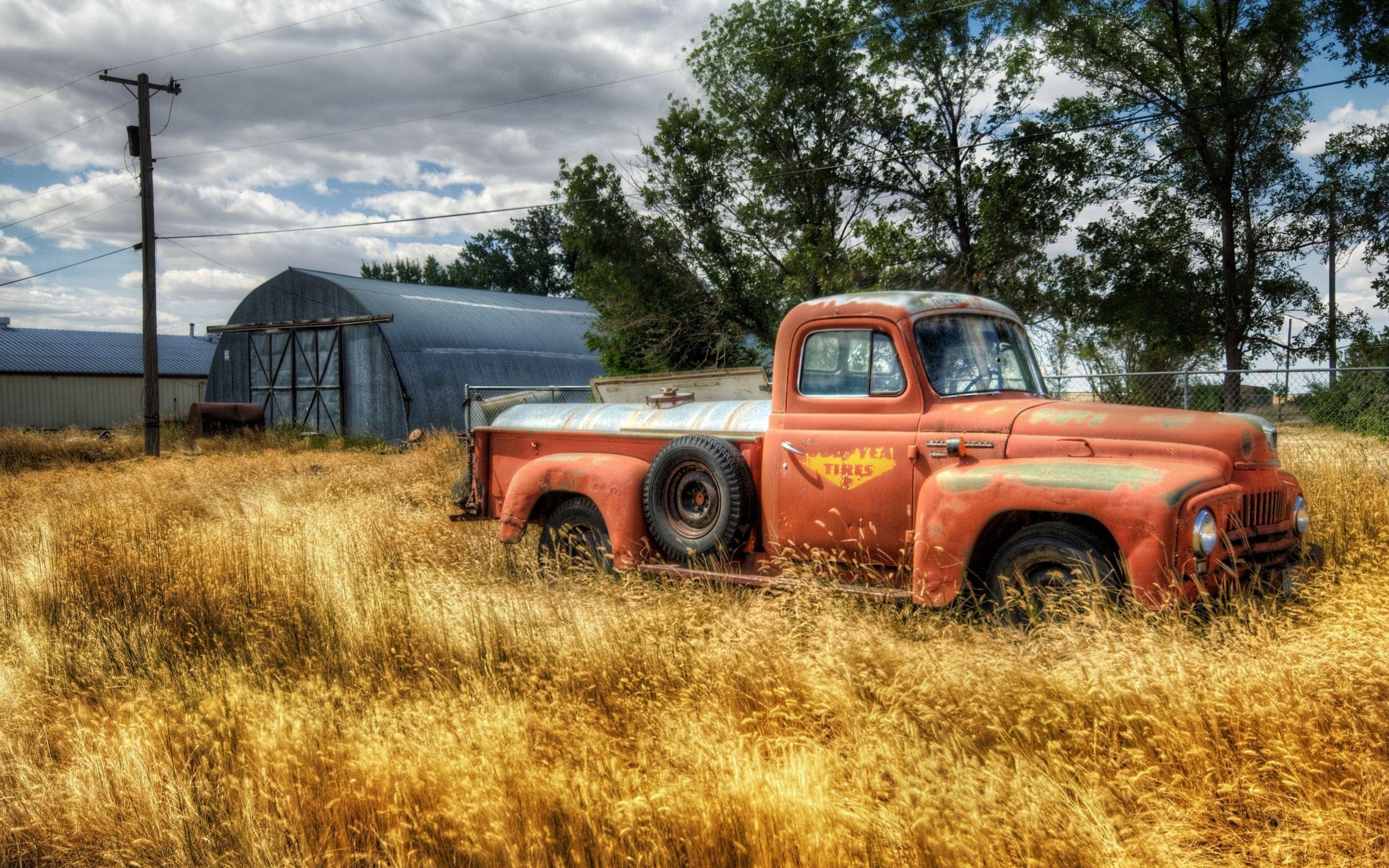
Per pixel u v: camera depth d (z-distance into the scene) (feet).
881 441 18.57
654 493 21.12
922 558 16.94
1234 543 15.62
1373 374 44.88
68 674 17.40
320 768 12.58
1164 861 9.52
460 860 10.56
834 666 13.55
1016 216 61.16
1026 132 63.82
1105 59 68.28
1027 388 20.51
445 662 16.15
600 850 10.43
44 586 22.15
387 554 23.72
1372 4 60.75
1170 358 75.05
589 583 20.66
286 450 75.31
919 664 13.33
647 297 68.44
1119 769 11.07
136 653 18.11
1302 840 9.57
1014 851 9.73
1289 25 64.28
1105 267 67.97
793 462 19.75
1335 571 17.17
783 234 66.18
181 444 81.61
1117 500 14.92
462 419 87.40
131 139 72.69
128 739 13.48
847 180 66.44
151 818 11.72
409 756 12.41
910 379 18.57
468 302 101.65
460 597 18.26
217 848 11.43
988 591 16.78
